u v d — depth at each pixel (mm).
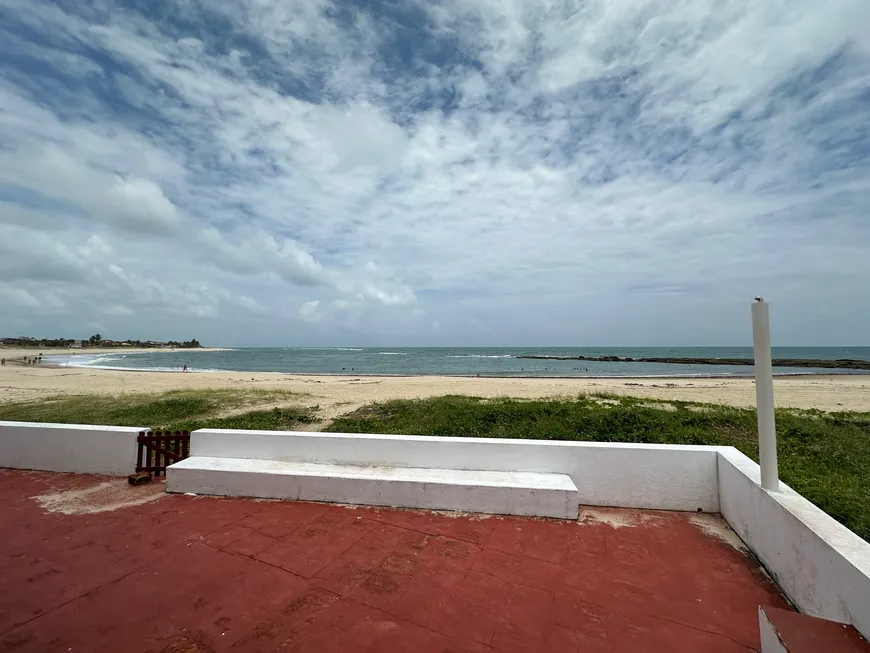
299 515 4367
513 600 3010
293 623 2762
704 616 2840
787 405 16547
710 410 11195
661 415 9516
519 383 26797
